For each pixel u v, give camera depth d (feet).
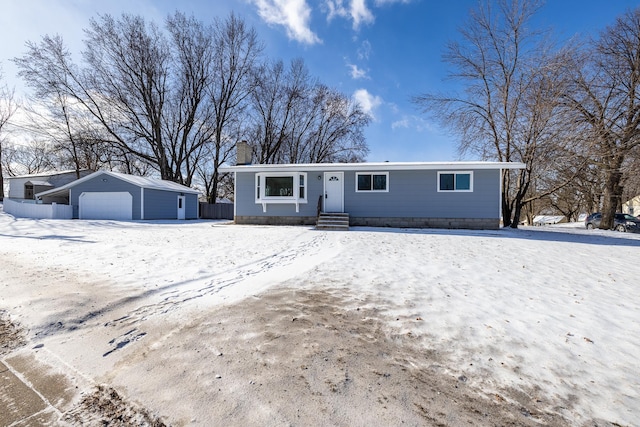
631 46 47.88
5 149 105.40
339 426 6.08
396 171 45.52
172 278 15.96
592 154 48.47
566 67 47.01
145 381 7.50
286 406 6.61
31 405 6.74
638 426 6.18
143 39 80.02
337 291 14.23
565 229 55.01
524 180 51.83
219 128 92.79
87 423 6.19
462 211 43.78
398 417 6.35
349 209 46.55
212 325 10.48
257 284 15.28
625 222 53.01
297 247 26.22
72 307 11.78
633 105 47.47
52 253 22.02
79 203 63.72
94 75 77.97
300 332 10.02
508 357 8.75
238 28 87.97
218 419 6.23
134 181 62.03
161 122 89.86
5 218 54.19
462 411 6.56
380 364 8.27
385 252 24.26
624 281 16.84
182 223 55.01
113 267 18.02
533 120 47.85
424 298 13.38
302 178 47.47
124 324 10.61
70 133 79.20
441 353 8.91
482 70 53.93
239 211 48.85
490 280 16.55
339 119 100.63
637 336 10.13
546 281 16.62
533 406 6.76
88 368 8.13
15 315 11.14
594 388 7.43
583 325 10.93
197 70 88.89
